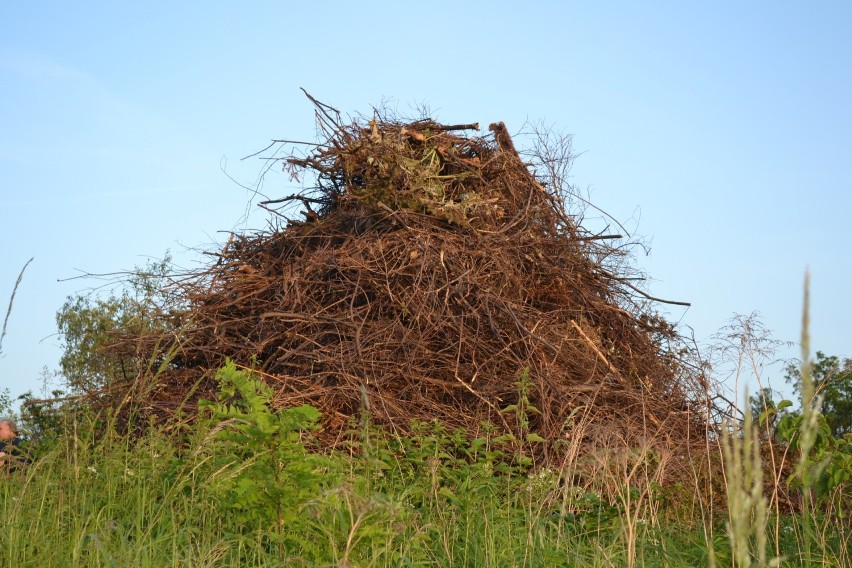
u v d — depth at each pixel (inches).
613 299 386.6
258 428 166.9
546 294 366.3
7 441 256.8
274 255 381.4
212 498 193.6
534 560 187.6
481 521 202.7
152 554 163.3
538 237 375.6
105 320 425.7
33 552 165.6
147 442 231.9
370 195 353.1
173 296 356.2
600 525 218.4
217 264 381.7
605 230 406.9
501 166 393.7
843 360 211.3
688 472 270.7
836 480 187.5
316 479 172.2
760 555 66.1
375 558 159.9
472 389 297.9
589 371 326.3
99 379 350.6
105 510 189.5
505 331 321.7
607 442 266.4
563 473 254.4
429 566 187.9
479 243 346.0
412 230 341.4
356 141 369.1
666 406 323.0
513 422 292.5
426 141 384.5
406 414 285.1
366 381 291.0
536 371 300.0
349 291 333.7
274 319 324.2
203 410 234.1
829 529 216.2
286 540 176.2
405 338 307.1
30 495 189.8
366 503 140.3
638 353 359.3
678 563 197.8
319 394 289.0
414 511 210.4
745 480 66.7
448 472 230.7
